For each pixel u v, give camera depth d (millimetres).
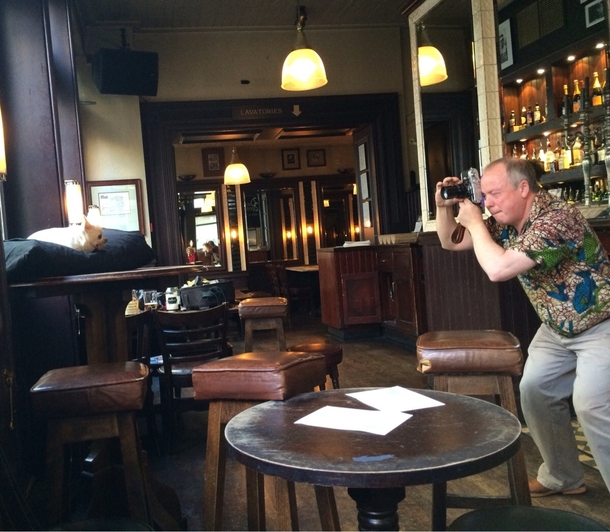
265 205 13023
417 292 6422
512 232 2566
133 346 5234
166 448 3773
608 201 4344
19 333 3254
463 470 1196
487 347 2248
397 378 5375
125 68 7277
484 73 5051
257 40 8422
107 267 2914
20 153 3727
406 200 8781
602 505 2611
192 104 8188
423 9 6086
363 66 8703
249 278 12859
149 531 1423
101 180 7781
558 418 2623
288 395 1845
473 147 5965
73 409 1951
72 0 6395
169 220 8188
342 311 7520
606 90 4320
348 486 1175
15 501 1785
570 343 2379
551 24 4633
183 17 7871
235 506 2875
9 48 3732
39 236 2896
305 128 8766
